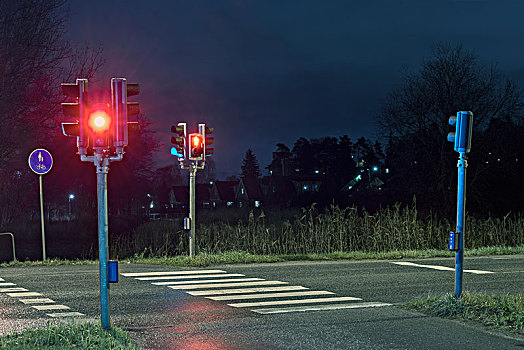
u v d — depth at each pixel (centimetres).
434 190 4412
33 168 1792
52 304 1083
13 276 1441
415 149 4503
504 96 4369
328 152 13912
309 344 778
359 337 816
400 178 4747
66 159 4272
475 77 4388
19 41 2653
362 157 13350
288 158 13562
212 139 1817
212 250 2245
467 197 4459
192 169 1784
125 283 1356
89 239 3469
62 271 1535
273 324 910
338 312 1013
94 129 785
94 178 4584
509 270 1617
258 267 1673
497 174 4562
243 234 2338
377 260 1880
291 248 2319
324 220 2453
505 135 4475
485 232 2642
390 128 4612
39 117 2841
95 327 805
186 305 1081
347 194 7306
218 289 1270
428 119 4462
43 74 2797
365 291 1249
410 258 1955
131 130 805
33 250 2983
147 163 4869
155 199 11825
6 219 3894
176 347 764
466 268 1661
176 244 2397
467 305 985
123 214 5384
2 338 764
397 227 2453
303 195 6988
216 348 758
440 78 4384
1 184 3597
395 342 786
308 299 1151
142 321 938
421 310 1021
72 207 5988
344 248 2377
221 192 11088
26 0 2669
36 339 744
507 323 892
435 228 2544
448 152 4384
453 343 779
